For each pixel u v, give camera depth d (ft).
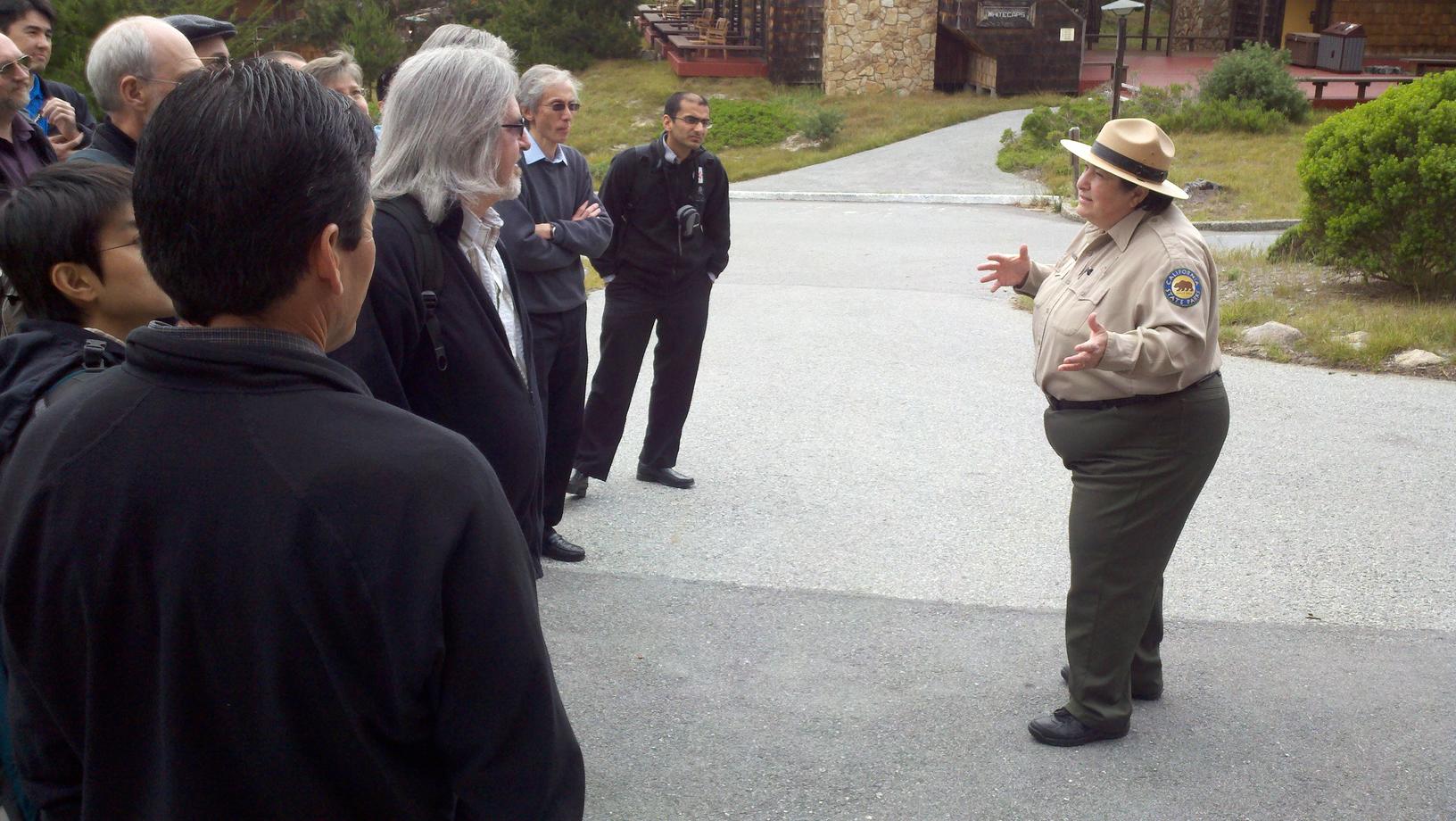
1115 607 10.69
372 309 8.31
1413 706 11.78
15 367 6.12
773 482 18.40
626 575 14.96
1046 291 11.02
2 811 5.64
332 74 15.02
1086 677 11.00
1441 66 87.15
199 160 4.06
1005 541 16.10
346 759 4.27
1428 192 27.94
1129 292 10.09
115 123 10.92
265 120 4.12
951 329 29.14
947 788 10.48
